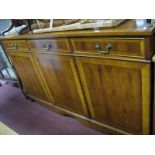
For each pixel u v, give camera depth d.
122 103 1.05
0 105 2.16
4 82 2.75
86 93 1.22
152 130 1.03
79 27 1.00
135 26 0.80
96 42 0.92
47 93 1.66
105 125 1.29
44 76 1.51
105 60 0.94
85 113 1.39
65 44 1.09
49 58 1.29
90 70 1.06
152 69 0.80
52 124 1.61
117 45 0.84
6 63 2.43
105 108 1.18
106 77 1.01
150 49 0.75
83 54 1.02
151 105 0.92
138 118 1.03
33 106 1.97
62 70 1.27
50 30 1.17
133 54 0.81
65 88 1.39
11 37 1.51
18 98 2.21
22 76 1.86
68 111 1.56
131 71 0.87
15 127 1.70
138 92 0.92
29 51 1.44
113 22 0.88
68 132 1.46
